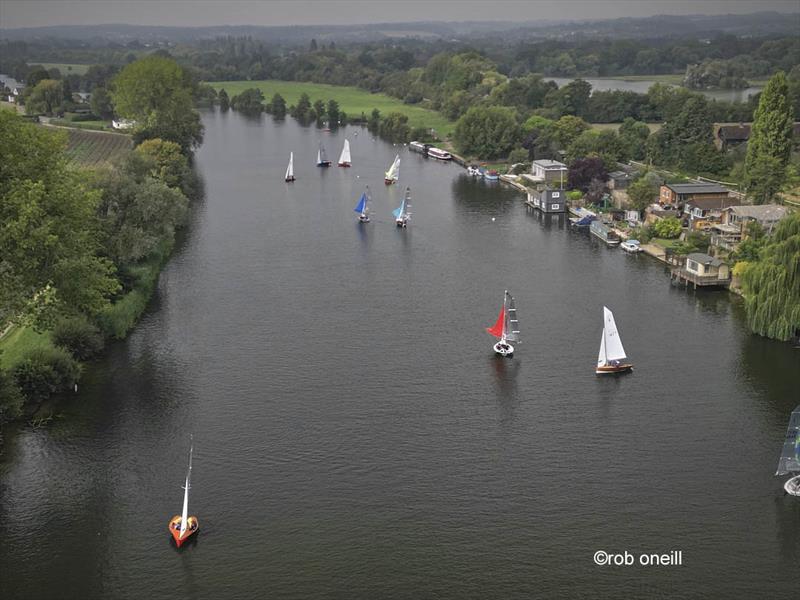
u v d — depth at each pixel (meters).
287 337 160.25
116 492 111.44
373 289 188.00
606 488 112.62
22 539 102.38
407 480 114.56
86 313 154.50
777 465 117.62
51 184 140.75
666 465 117.75
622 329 163.75
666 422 128.88
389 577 96.62
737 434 125.38
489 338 160.38
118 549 100.94
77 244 140.00
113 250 172.75
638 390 139.00
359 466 117.69
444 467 117.50
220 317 170.12
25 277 131.25
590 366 147.88
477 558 99.62
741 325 165.50
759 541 102.56
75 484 113.00
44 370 133.88
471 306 177.25
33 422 127.94
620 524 105.56
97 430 126.00
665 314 171.75
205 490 112.00
